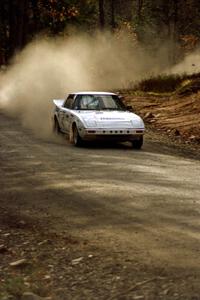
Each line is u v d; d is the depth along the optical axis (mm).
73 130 18047
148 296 5801
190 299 5688
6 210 9711
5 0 56000
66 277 6496
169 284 6102
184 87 31484
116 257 7070
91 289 6090
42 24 58031
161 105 28547
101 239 7855
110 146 18109
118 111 18516
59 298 5875
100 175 12734
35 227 8625
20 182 12008
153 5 69250
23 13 48125
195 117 23812
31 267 6883
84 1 62781
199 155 16578
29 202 10234
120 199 10281
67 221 8883
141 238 7828
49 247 7621
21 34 48281
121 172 13148
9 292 5930
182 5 65688
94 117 17578
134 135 17438
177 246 7422
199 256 7000
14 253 7438
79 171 13250
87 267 6777
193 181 12047
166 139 20047
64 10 53469
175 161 15094
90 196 10586
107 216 9094
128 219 8867
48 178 12391
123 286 6121
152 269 6590
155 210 9398
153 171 13305
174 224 8500
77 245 7641
